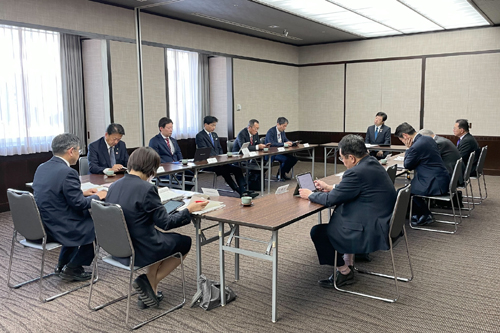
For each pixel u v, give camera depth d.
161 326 2.62
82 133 6.57
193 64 8.48
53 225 3.01
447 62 8.65
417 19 7.54
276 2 6.21
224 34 8.23
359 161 2.98
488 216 5.20
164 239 2.71
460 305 2.88
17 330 2.58
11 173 5.67
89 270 3.54
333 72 10.05
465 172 5.09
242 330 2.56
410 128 4.76
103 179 4.12
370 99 9.64
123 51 6.43
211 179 8.05
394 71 9.27
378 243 2.84
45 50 5.99
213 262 3.68
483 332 2.52
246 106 8.94
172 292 3.10
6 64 5.53
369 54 9.52
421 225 4.86
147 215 2.58
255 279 3.33
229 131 8.65
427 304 2.90
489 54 8.20
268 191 6.57
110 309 2.85
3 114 5.52
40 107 5.97
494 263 3.66
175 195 3.19
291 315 2.75
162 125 5.68
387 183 2.94
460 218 4.89
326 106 10.25
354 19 7.48
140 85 6.72
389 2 6.35
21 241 3.13
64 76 6.26
